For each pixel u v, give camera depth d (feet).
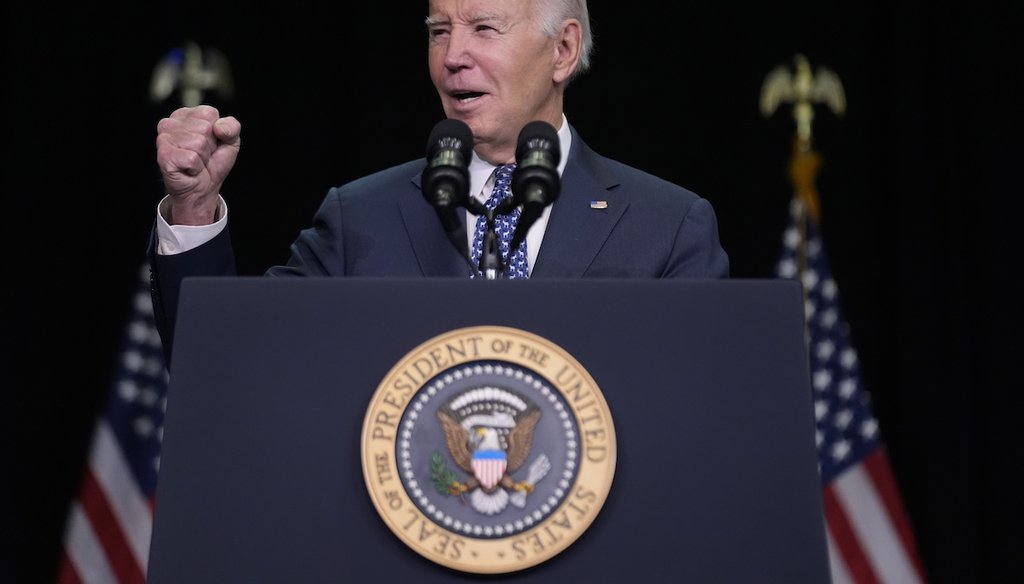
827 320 62.39
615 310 18.42
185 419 17.99
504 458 17.56
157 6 66.08
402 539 17.28
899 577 58.29
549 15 29.50
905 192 65.36
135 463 59.77
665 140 66.28
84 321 64.03
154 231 26.21
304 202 65.21
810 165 64.59
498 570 17.20
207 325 18.39
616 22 66.95
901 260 65.00
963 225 65.36
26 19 65.82
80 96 65.51
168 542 17.56
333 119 65.98
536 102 29.63
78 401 63.36
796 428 18.02
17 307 63.57
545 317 18.38
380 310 18.42
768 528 17.63
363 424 17.72
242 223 64.85
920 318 64.49
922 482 63.57
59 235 64.44
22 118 65.05
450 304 18.43
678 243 28.30
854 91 66.80
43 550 61.93
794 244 64.18
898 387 64.54
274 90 65.82
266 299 18.48
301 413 18.02
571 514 17.40
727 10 67.10
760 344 18.35
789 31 67.00
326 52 66.39
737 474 17.83
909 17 66.54
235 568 17.44
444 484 17.51
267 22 66.23
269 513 17.63
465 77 29.14
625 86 66.49
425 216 28.66
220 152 25.58
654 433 17.94
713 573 17.46
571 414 17.76
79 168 65.00
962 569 62.75
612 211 28.53
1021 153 65.87
